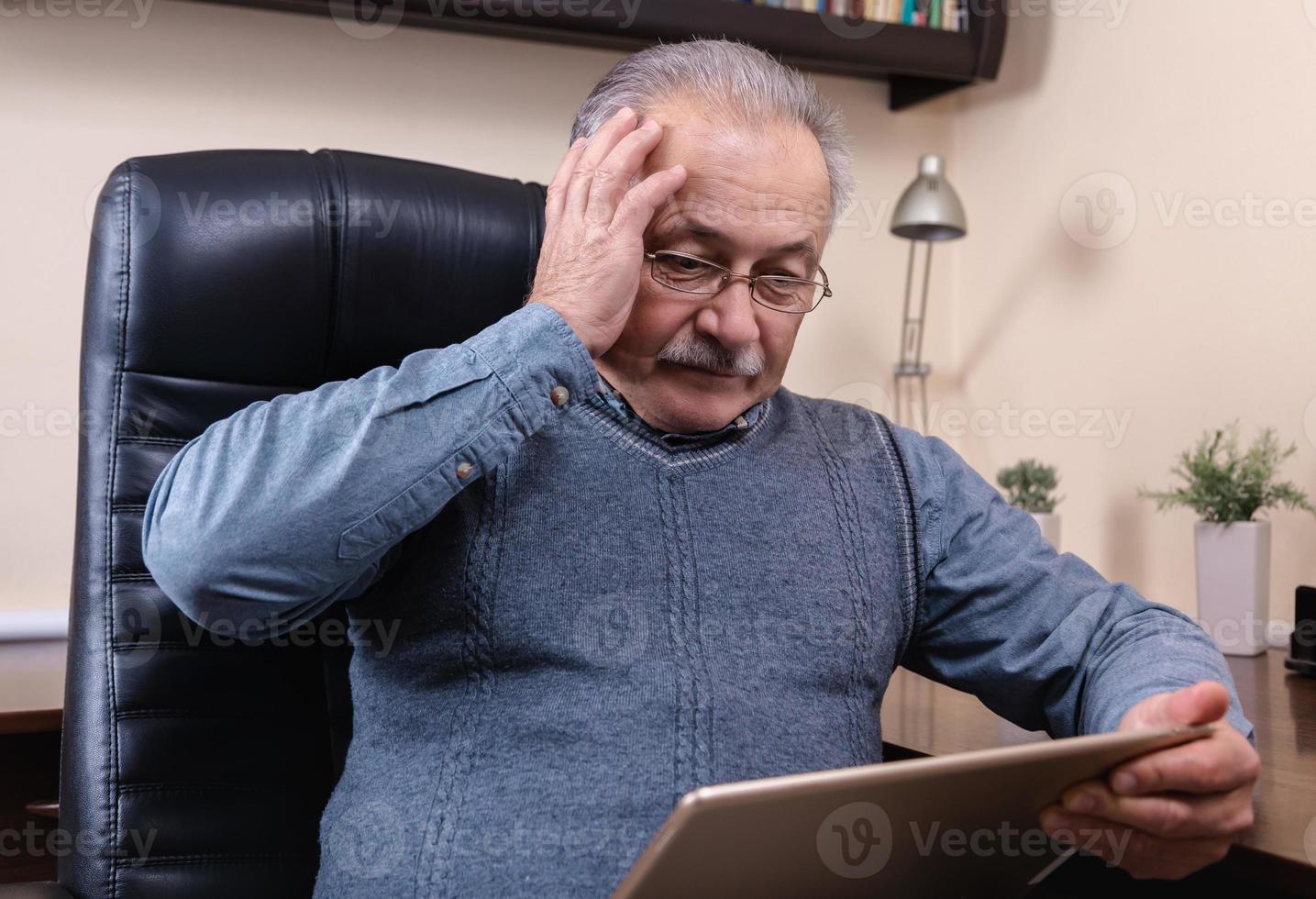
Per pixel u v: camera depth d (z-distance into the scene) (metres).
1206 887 1.00
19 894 0.95
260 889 1.11
